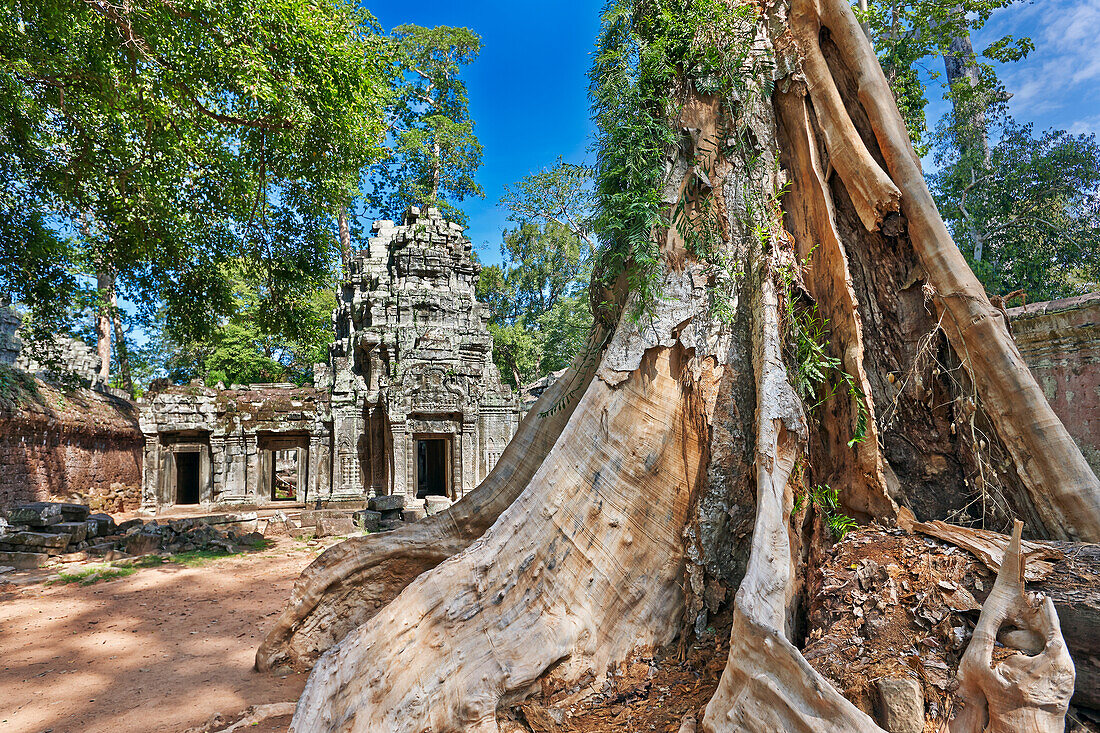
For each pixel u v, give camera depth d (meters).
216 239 13.09
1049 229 18.39
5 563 12.37
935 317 4.31
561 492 4.46
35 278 12.86
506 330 36.94
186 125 10.98
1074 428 8.51
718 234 4.88
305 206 12.83
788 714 2.54
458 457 24.53
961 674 2.70
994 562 3.22
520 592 4.21
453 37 25.11
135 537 13.84
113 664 6.12
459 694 3.71
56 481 19.88
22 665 6.13
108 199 11.72
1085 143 18.08
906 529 3.80
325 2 10.61
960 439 4.15
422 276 25.27
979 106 19.31
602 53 5.37
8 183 11.73
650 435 4.50
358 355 25.31
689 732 3.33
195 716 4.73
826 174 4.88
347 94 11.01
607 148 5.08
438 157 22.75
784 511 3.65
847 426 4.34
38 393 19.19
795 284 4.74
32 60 9.55
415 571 6.32
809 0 5.11
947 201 20.34
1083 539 3.55
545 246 38.09
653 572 4.34
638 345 4.65
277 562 12.73
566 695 3.94
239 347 32.22
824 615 3.48
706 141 5.05
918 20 13.61
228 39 9.43
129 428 24.53
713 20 5.06
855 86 4.97
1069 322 8.53
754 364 4.52
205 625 7.70
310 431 24.72
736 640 2.92
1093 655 2.73
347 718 3.60
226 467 24.19
